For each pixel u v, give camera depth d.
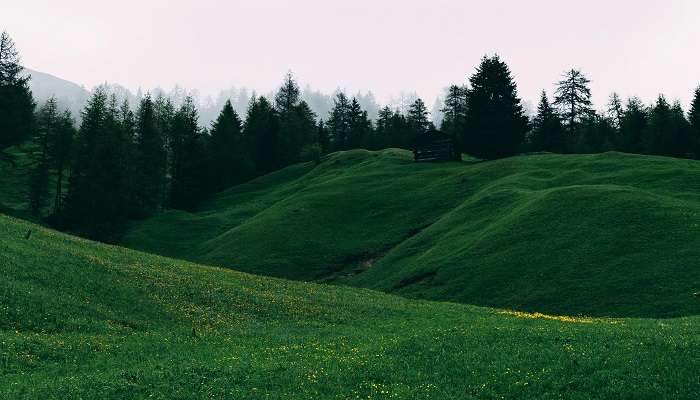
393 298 49.22
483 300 54.66
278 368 26.20
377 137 182.50
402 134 181.88
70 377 24.34
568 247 58.69
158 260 51.03
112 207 106.75
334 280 73.81
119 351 28.89
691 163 85.56
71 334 30.31
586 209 65.25
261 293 44.47
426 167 113.75
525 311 50.47
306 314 40.59
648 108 158.50
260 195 129.62
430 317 41.22
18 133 128.38
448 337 30.95
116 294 37.66
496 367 25.77
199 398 22.70
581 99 149.62
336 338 33.75
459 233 72.81
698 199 67.12
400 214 89.81
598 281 51.53
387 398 23.09
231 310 39.56
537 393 23.28
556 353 26.94
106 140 111.50
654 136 131.00
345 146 184.88
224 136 147.38
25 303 32.38
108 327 32.47
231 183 146.62
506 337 30.31
